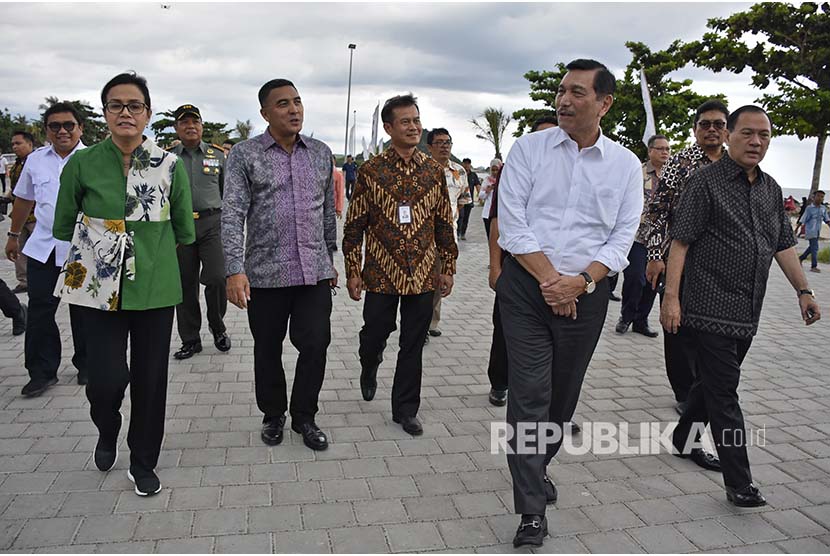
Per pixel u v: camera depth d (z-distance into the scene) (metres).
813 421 4.63
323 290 3.94
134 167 3.18
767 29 21.67
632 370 5.70
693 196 3.42
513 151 3.21
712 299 3.36
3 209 13.91
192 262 5.45
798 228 20.56
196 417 4.32
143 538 2.89
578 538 3.05
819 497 3.52
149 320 3.26
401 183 4.07
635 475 3.71
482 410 4.63
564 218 3.10
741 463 3.36
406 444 4.02
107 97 3.07
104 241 3.15
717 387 3.38
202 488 3.37
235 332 6.57
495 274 4.44
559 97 3.04
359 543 2.93
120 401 3.42
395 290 4.10
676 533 3.12
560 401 3.26
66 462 3.60
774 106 21.67
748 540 3.07
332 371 5.39
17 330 6.09
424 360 5.85
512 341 3.11
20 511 3.07
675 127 24.47
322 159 3.92
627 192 3.13
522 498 2.95
